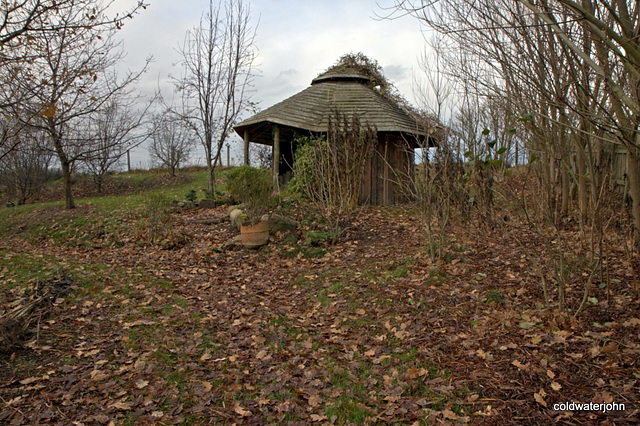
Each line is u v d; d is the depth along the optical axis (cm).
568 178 827
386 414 316
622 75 446
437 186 685
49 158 1847
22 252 902
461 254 670
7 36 484
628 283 476
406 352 408
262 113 1423
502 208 727
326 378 374
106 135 1411
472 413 305
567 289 495
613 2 382
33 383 356
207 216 1161
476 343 405
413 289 562
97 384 360
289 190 1189
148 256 834
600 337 381
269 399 346
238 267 755
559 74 450
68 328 468
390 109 1404
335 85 1495
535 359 362
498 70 507
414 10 409
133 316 513
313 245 827
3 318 443
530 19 472
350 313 521
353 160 1101
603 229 496
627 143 365
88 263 773
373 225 958
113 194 2025
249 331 486
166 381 371
